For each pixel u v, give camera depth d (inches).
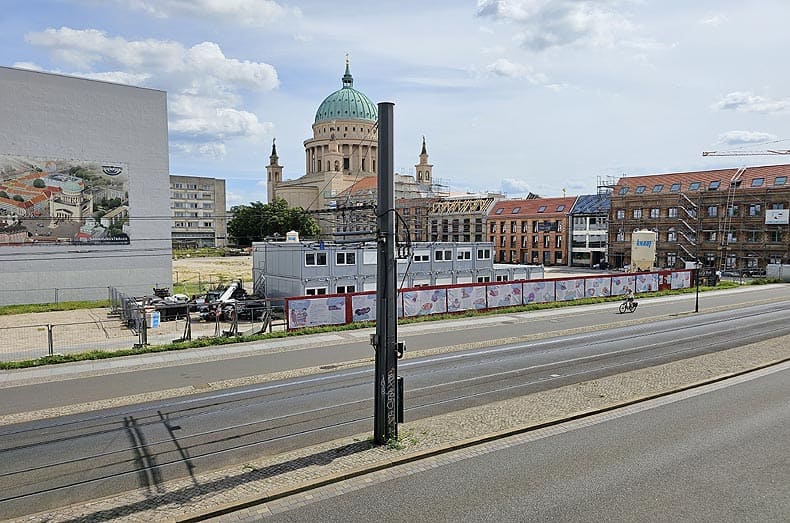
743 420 571.5
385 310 500.7
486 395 690.2
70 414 639.8
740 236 3043.8
